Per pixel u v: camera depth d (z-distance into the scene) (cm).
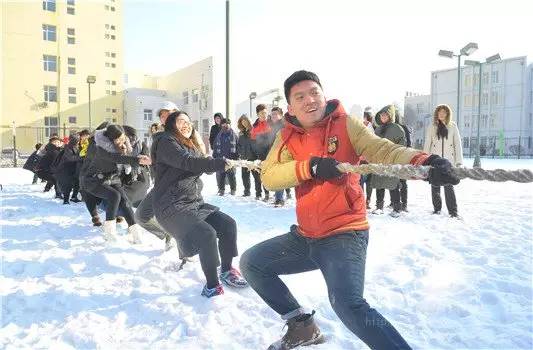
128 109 4141
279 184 253
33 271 485
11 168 2759
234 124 3034
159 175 417
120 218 716
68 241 612
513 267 464
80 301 392
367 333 219
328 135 254
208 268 392
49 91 3859
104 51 4081
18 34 3703
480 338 310
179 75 3969
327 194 247
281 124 927
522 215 763
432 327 332
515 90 4744
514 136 4747
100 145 594
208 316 350
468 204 919
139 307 376
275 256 279
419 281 421
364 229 253
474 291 394
